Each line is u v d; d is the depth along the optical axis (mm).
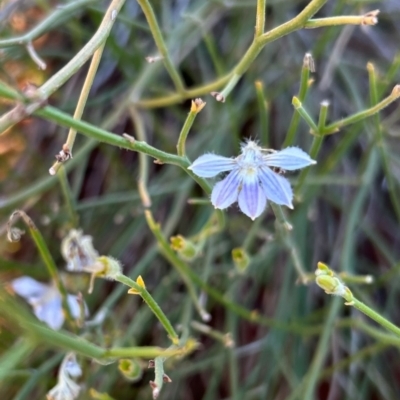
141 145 78
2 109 146
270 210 141
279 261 158
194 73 175
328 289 73
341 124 93
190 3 177
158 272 160
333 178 140
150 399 146
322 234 166
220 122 154
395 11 161
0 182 164
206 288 112
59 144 175
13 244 166
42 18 155
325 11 170
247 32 167
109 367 126
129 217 165
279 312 138
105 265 79
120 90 174
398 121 169
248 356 157
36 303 110
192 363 148
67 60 178
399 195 161
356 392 142
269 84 172
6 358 76
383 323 74
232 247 157
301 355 144
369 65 97
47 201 171
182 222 167
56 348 101
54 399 88
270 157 84
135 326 124
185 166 84
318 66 171
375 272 160
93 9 132
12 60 156
